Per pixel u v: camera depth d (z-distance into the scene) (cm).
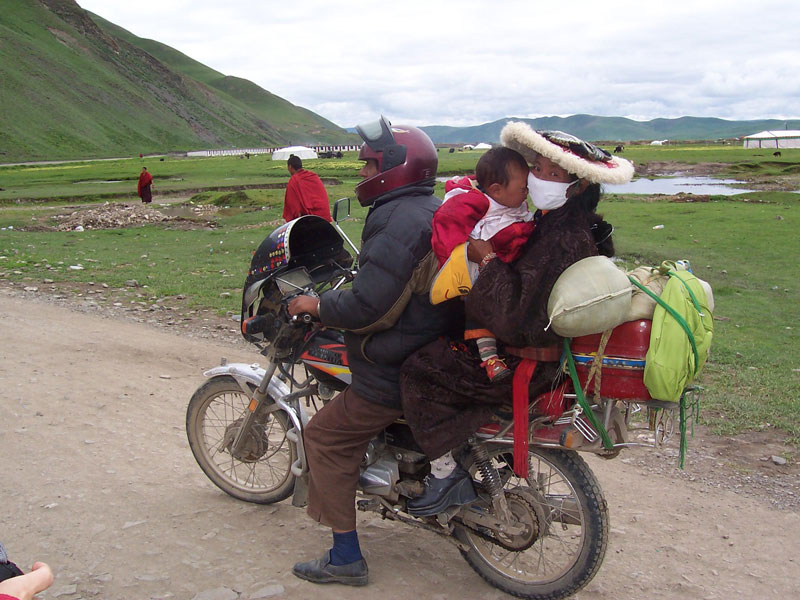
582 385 299
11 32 19662
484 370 313
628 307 281
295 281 374
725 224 1994
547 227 289
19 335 816
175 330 884
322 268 398
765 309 1026
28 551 370
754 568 386
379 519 429
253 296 376
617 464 527
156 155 14750
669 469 517
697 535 421
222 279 1204
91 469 475
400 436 359
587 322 275
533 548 386
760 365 746
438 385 319
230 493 442
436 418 320
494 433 328
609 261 288
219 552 378
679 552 401
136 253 1528
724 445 557
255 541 391
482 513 342
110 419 570
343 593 346
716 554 400
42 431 535
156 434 544
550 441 315
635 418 612
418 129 333
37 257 1410
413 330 322
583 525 323
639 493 479
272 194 3156
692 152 9019
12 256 1412
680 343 278
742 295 1123
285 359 390
